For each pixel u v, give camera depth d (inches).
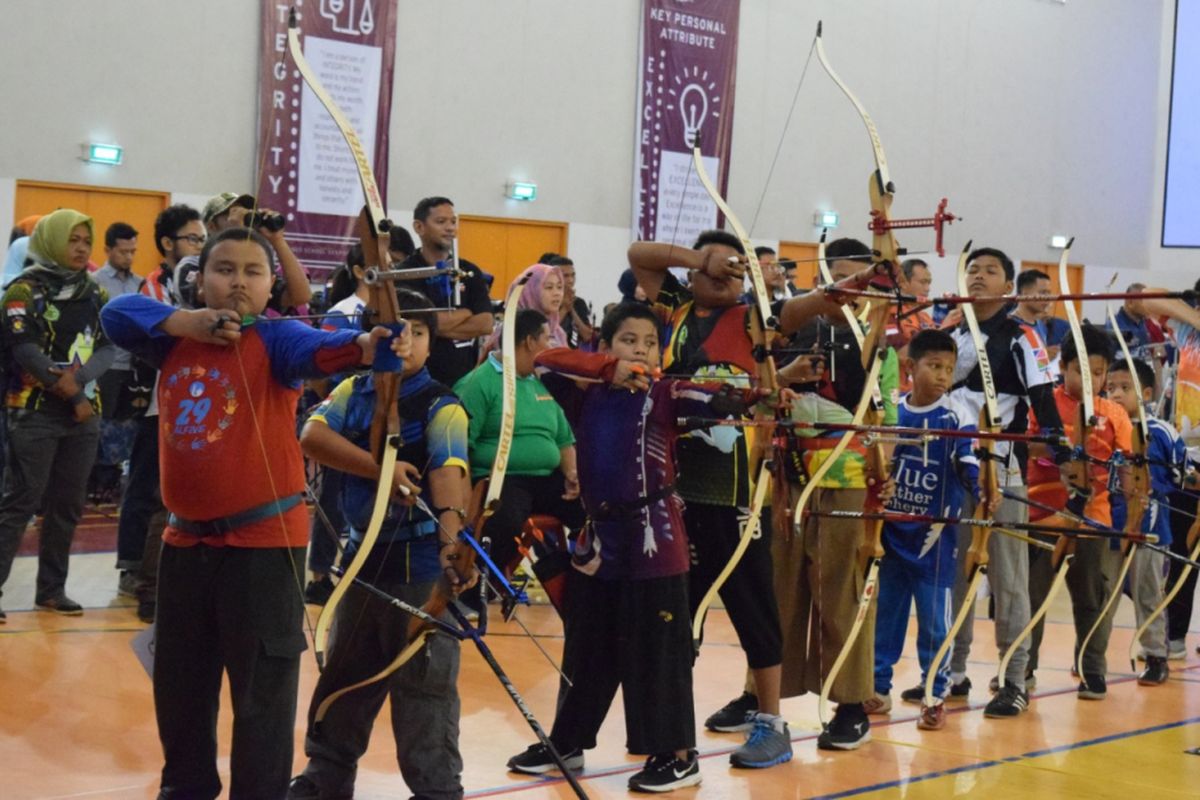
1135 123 697.6
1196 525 205.6
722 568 158.7
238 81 421.4
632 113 516.7
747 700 178.7
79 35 394.3
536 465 203.5
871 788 153.6
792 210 565.6
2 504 217.3
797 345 173.6
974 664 232.8
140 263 410.9
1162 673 224.2
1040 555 208.8
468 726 173.0
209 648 116.5
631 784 147.7
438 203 218.5
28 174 388.5
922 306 148.9
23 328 211.9
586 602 149.0
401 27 456.4
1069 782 160.1
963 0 619.8
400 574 129.0
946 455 185.5
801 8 560.4
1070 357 216.1
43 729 160.9
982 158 636.1
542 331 202.8
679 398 142.0
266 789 114.2
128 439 341.1
